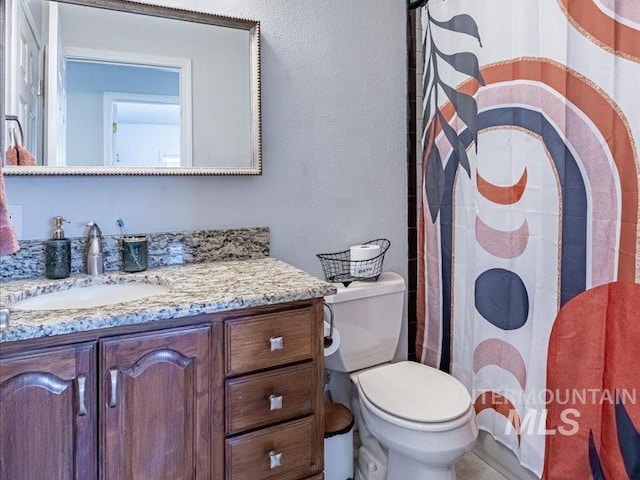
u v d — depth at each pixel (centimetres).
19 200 136
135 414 102
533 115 142
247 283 126
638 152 116
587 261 129
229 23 160
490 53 157
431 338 196
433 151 191
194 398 108
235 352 112
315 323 123
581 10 127
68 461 97
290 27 172
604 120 123
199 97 157
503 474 167
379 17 191
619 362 123
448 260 184
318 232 182
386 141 195
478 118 164
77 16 141
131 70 148
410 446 133
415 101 202
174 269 146
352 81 186
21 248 134
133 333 101
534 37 141
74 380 96
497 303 160
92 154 143
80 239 141
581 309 131
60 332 92
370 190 193
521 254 149
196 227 160
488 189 161
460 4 171
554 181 137
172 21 153
